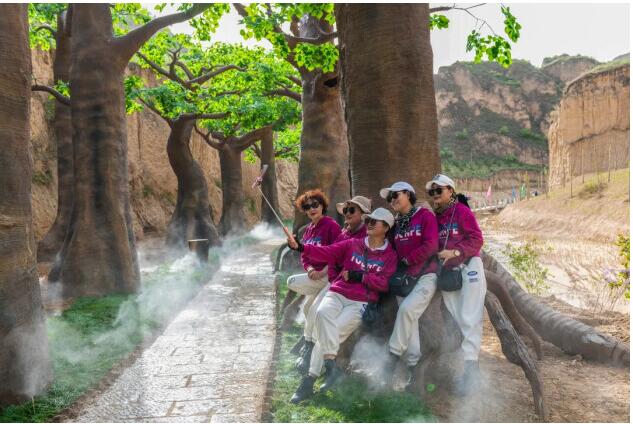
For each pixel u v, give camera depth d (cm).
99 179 1068
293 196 5725
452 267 450
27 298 483
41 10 1509
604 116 7200
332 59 1201
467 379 445
